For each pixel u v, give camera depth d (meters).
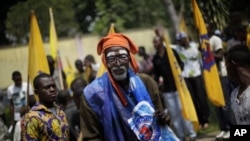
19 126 7.43
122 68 4.20
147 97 4.24
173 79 9.81
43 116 4.93
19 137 7.41
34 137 4.88
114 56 4.20
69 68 16.23
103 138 4.27
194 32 13.64
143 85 4.27
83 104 4.28
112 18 31.56
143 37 27.42
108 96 4.21
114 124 4.19
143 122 4.19
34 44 7.75
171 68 9.54
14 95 10.10
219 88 8.62
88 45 25.39
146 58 12.87
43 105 5.07
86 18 33.88
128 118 4.19
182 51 10.45
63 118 5.14
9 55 13.74
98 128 4.27
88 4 33.44
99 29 31.03
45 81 5.08
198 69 10.48
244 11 9.05
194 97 10.52
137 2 34.25
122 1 32.88
